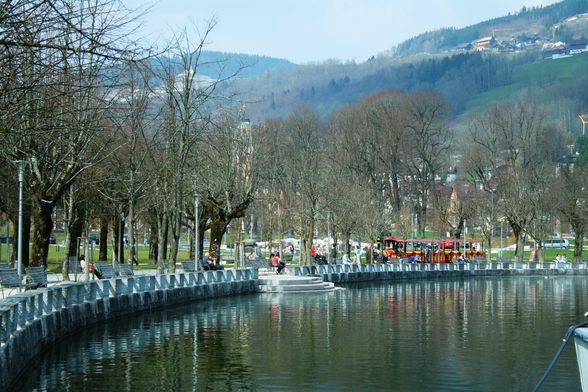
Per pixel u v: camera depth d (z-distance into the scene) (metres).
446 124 131.25
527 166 121.19
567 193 118.81
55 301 35.94
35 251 44.88
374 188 116.69
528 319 51.34
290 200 103.56
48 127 25.97
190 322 46.09
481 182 126.06
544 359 35.44
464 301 65.69
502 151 124.94
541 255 117.88
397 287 84.50
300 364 33.38
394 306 59.66
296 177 101.75
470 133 133.00
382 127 123.62
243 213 73.38
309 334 42.22
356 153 121.38
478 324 48.12
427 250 116.88
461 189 130.88
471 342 40.31
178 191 60.47
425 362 34.41
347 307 57.91
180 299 55.16
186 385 28.97
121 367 31.81
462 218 121.69
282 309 54.94
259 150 77.56
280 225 103.75
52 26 24.03
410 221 129.50
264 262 83.50
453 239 122.38
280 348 37.34
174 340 38.94
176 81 65.50
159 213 67.06
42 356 32.81
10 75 23.02
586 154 156.88
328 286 75.94
